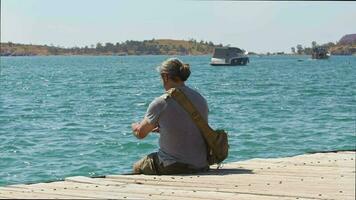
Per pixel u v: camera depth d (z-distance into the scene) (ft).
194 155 29.48
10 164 60.70
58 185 26.45
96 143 74.28
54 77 334.44
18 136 82.74
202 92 194.29
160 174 29.43
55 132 87.10
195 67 536.83
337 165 31.50
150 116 29.40
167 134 29.30
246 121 101.86
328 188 25.32
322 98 160.97
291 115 111.96
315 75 353.92
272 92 190.90
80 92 199.41
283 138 79.00
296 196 23.81
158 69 29.81
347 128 89.40
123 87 230.07
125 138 78.13
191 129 29.40
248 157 64.95
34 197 23.53
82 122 101.76
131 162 61.93
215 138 29.66
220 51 545.03
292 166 31.32
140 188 25.72
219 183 26.76
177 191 24.99
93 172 56.59
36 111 124.57
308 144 74.18
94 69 504.43
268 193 24.36
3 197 23.47
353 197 23.53
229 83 256.93
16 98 169.99
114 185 26.55
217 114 115.65
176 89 29.43
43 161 62.44
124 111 124.26
